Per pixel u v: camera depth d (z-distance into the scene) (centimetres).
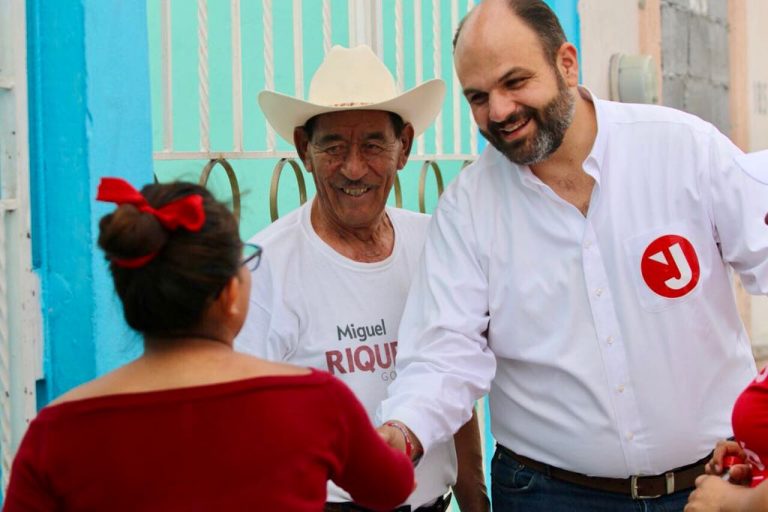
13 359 283
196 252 174
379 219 284
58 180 288
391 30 434
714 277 277
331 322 270
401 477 200
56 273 290
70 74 284
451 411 265
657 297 271
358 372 271
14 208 278
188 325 178
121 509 168
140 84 305
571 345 275
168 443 170
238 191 333
